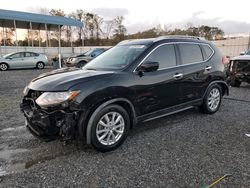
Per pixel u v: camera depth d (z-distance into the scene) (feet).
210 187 8.38
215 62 16.79
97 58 15.06
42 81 11.19
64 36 109.50
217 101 17.51
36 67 58.54
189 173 9.31
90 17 151.02
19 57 55.77
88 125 10.50
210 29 142.10
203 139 12.67
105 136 11.14
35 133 10.87
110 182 8.79
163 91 13.39
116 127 11.49
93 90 10.47
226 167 9.73
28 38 85.20
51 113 10.03
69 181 8.86
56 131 10.28
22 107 11.75
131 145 12.00
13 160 10.49
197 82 15.52
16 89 27.86
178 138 12.84
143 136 13.17
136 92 12.06
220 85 17.67
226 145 11.88
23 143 12.29
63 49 83.71
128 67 12.16
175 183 8.67
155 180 8.87
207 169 9.59
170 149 11.47
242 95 24.34
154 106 13.14
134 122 12.38
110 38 154.71
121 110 11.53
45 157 10.76
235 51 77.51
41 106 10.22
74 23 74.18
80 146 11.87
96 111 10.62
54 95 10.06
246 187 8.36
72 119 10.07
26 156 10.87
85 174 9.33
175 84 14.01
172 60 14.10
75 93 10.06
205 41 16.88
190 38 15.81
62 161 10.39
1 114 17.35
